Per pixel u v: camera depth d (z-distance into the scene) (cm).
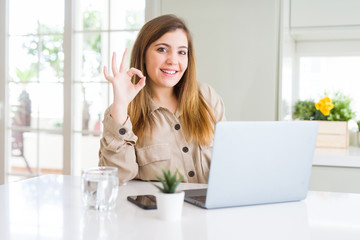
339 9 259
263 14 249
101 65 308
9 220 102
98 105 311
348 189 235
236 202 118
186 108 168
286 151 121
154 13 275
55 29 315
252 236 93
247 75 253
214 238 91
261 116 252
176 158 164
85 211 111
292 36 288
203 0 258
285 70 258
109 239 89
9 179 332
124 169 147
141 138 164
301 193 128
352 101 297
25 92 325
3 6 323
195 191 133
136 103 166
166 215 103
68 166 315
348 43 296
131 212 111
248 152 115
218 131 110
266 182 120
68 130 314
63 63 314
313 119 284
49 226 97
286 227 100
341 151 253
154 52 163
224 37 255
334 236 94
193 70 172
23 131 327
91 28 309
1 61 325
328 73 301
